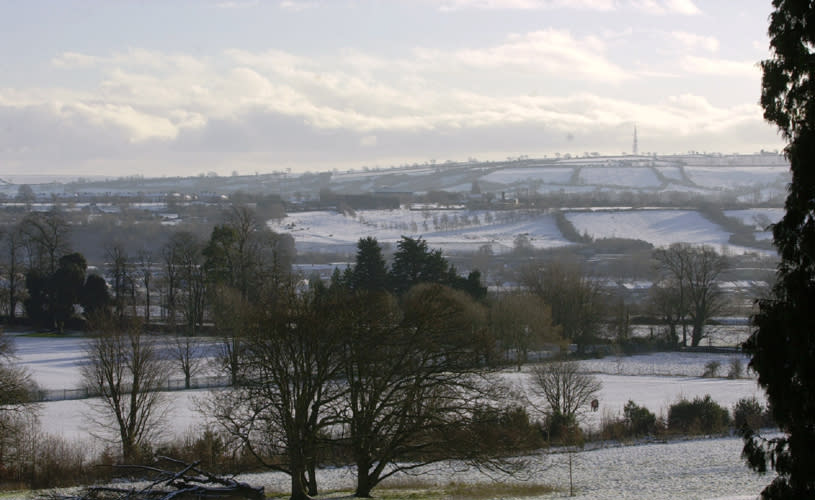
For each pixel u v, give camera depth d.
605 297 123.62
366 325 37.25
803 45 23.25
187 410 63.50
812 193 22.89
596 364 93.75
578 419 61.47
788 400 23.28
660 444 53.97
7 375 51.66
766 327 23.72
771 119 24.28
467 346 37.81
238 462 46.62
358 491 36.50
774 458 24.41
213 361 75.38
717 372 88.12
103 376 60.06
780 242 23.77
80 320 116.56
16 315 131.38
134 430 53.62
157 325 108.31
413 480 44.50
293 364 36.03
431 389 36.78
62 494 36.41
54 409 65.62
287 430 34.75
